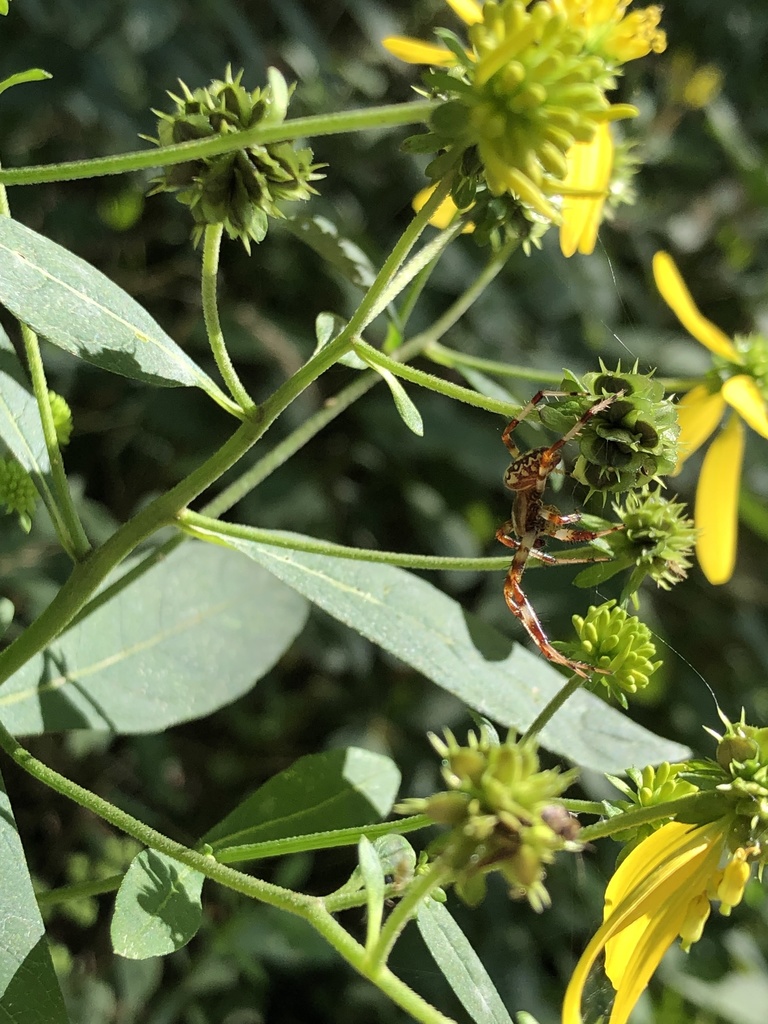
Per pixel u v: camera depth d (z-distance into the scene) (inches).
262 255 14.4
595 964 6.5
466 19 6.7
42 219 13.4
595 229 7.9
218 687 8.1
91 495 13.8
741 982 12.4
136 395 13.5
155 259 14.7
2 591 11.2
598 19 6.2
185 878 6.1
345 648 13.7
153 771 12.9
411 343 8.4
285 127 5.5
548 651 7.1
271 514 13.2
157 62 12.0
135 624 8.0
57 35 11.4
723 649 15.2
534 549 7.4
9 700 7.4
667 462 6.5
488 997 6.1
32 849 12.4
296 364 13.7
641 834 6.5
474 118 5.4
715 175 16.7
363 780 7.5
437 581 13.9
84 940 11.9
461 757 5.3
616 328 15.1
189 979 11.6
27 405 7.1
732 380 8.7
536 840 5.1
